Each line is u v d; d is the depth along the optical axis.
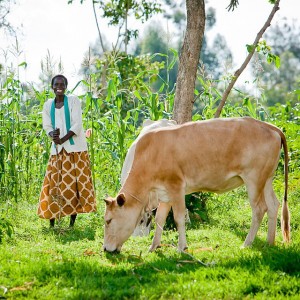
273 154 8.02
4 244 8.30
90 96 11.59
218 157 7.89
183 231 7.94
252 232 8.04
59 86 10.02
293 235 8.74
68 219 10.66
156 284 6.32
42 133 12.67
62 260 7.34
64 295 6.18
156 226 8.25
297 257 6.78
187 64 10.55
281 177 12.03
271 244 8.04
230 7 10.28
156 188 8.00
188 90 10.56
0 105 12.62
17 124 12.56
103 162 12.83
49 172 10.04
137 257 7.69
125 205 7.91
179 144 7.92
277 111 13.48
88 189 10.10
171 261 7.29
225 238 8.81
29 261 7.22
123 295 6.13
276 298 5.89
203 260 7.26
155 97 11.51
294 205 10.92
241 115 13.33
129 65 20.73
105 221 7.90
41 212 9.97
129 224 7.93
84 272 6.82
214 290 6.08
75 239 9.05
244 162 7.92
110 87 12.03
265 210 8.06
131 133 13.11
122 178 8.66
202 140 7.91
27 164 12.71
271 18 10.58
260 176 7.97
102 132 12.56
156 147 7.96
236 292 6.06
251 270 6.54
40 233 9.41
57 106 10.09
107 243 7.88
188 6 10.61
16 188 11.78
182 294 6.05
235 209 11.25
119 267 7.04
